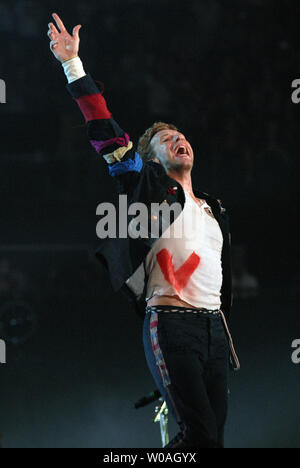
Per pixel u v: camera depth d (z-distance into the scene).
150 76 31.17
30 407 16.55
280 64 32.56
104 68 31.33
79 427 15.85
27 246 29.50
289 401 16.34
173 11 33.72
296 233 29.48
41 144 28.95
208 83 31.78
